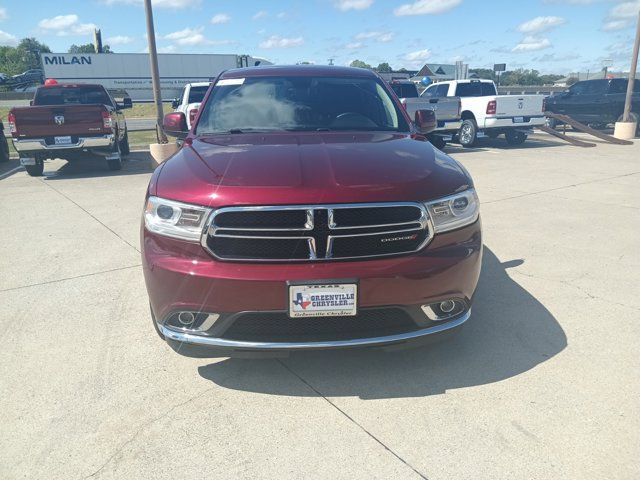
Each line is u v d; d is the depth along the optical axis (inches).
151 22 404.2
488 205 272.4
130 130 879.1
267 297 96.1
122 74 1544.0
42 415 101.9
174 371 116.7
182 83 1577.3
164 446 93.0
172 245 101.8
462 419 98.7
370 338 100.0
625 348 123.2
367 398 105.8
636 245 201.6
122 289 163.5
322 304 96.8
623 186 324.2
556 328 133.4
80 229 234.1
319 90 161.6
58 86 467.8
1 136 491.8
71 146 382.9
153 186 109.4
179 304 100.0
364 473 86.0
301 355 122.5
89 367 118.8
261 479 85.2
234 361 120.6
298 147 122.3
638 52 593.6
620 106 654.5
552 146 570.6
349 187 99.5
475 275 107.7
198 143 134.0
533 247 200.1
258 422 99.1
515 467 86.4
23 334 134.6
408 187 102.0
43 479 85.6
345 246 99.3
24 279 173.2
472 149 546.0
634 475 84.2
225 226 98.4
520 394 105.9
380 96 163.3
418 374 113.8
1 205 289.6
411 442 93.0
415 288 99.3
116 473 86.7
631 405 101.7
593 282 163.9
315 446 92.5
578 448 90.4
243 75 169.0
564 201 281.0
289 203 97.0
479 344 125.9
